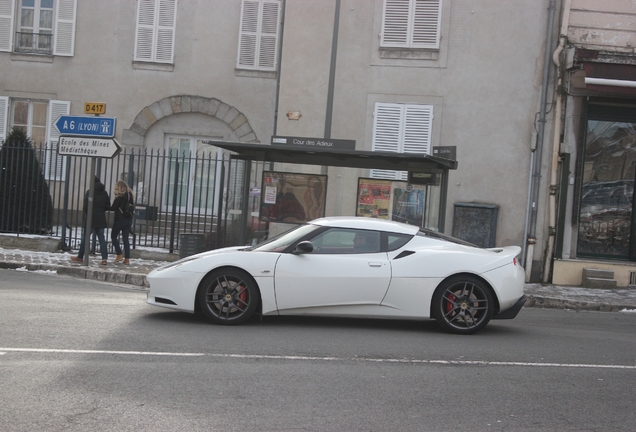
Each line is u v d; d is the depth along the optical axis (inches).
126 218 526.6
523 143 577.6
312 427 177.8
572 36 567.2
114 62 730.8
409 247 320.2
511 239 578.9
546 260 565.9
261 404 195.0
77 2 730.2
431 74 593.3
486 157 584.1
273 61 725.9
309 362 247.3
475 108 586.6
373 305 312.0
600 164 578.6
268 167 516.4
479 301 316.5
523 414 197.6
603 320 407.8
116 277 470.9
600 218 579.2
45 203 607.8
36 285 416.5
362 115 602.5
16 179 595.2
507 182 579.8
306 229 324.8
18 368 220.1
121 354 244.7
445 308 317.1
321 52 606.2
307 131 607.2
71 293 390.3
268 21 725.3
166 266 324.8
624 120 572.1
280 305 310.3
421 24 593.9
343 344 281.6
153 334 281.7
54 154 730.2
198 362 239.0
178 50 729.0
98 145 487.8
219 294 311.4
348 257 315.0
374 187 491.2
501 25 581.9
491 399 211.3
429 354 270.2
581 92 562.9
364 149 602.5
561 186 566.9
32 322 291.4
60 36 730.2
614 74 527.8
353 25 603.2
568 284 556.4
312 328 315.3
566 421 193.0
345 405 197.9
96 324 295.6
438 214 480.7
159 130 738.8
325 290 309.7
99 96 732.7
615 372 255.1
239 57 725.9
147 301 319.9
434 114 593.3
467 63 587.5
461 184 588.4
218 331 295.9
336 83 605.0
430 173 476.7
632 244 575.8
